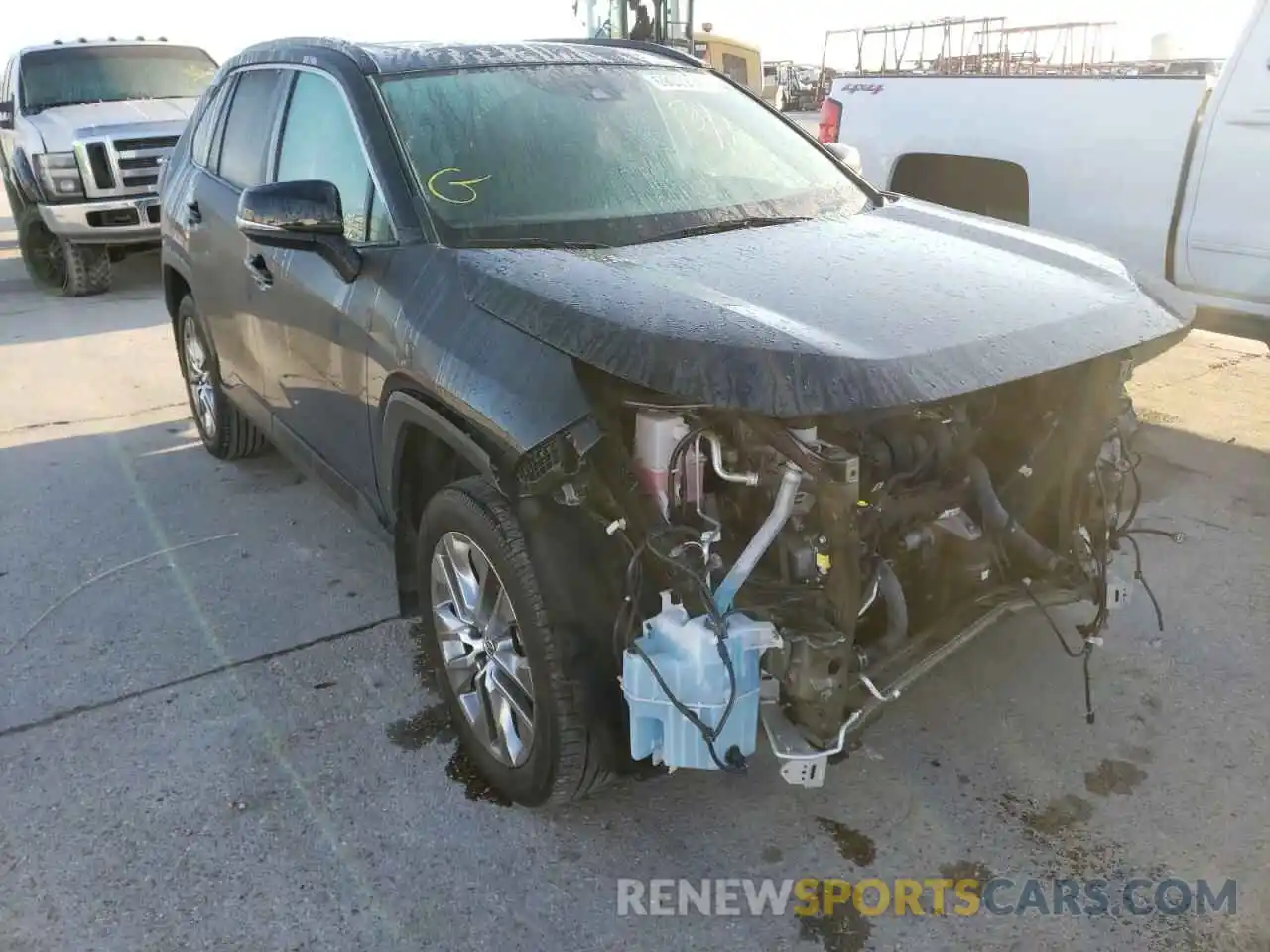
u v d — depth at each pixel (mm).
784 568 2432
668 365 2279
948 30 14352
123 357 7887
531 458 2404
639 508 2406
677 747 2352
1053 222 6043
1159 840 2779
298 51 3996
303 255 3604
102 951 2484
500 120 3447
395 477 3148
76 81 10758
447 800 2982
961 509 2869
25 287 10945
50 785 3057
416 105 3404
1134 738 3191
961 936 2498
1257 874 2654
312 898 2635
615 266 2805
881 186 6934
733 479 2391
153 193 9812
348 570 4367
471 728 3018
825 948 2471
